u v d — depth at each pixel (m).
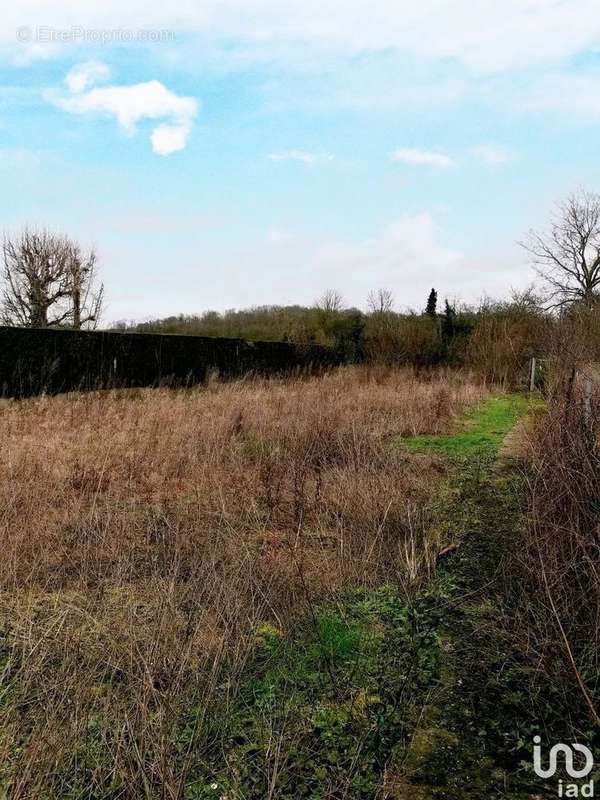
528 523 4.79
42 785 2.43
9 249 22.41
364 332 24.05
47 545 4.66
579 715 2.99
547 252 27.72
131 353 15.24
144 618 3.69
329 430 8.21
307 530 5.23
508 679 3.27
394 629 3.78
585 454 4.50
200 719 2.78
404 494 6.13
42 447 7.42
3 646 3.43
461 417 12.18
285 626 3.67
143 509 5.67
